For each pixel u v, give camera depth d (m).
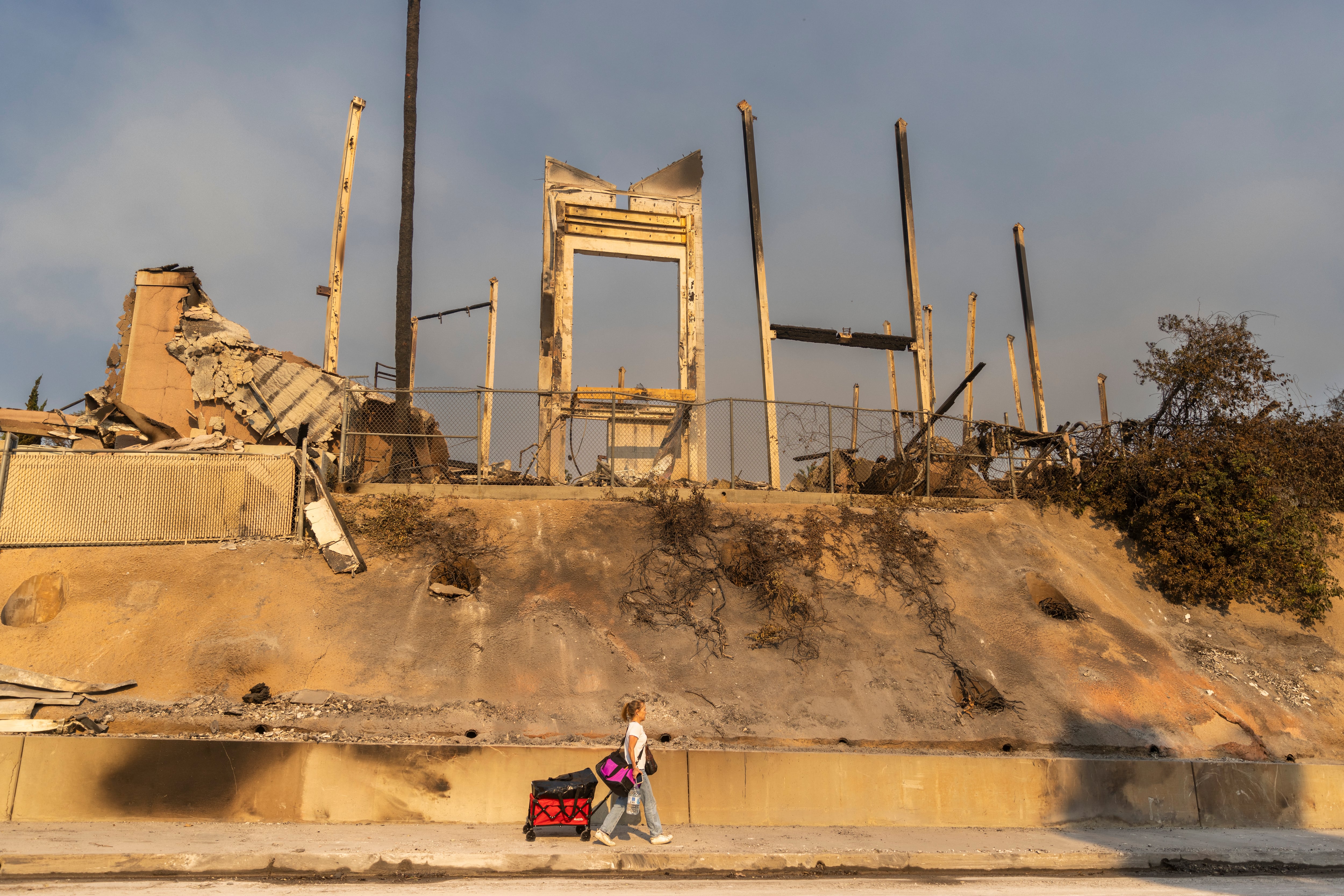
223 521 14.66
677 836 9.88
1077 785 11.84
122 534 14.14
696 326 22.16
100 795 9.63
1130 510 19.48
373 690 12.02
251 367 17.62
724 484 18.97
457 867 8.45
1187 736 13.70
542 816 9.44
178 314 17.72
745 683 13.21
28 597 12.86
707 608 14.75
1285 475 18.62
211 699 11.52
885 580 16.16
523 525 16.09
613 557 15.55
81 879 7.64
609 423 19.67
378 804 10.12
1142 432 19.97
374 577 14.20
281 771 10.03
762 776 10.98
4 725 10.50
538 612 13.88
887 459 19.56
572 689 12.58
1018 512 19.55
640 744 9.41
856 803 11.13
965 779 11.49
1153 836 11.26
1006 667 14.50
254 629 12.72
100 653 12.03
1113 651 15.35
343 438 16.62
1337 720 15.01
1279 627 17.23
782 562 16.00
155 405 17.27
